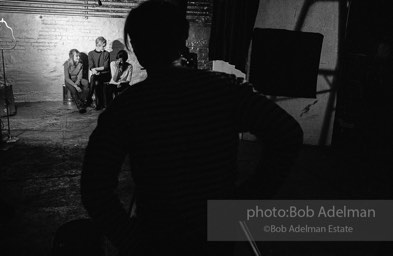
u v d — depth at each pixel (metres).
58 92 8.71
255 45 5.19
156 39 1.06
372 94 6.13
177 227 1.06
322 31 5.19
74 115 7.34
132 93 1.04
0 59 8.21
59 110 7.77
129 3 8.37
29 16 8.12
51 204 3.46
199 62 8.92
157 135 1.01
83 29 8.44
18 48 8.25
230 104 1.08
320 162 4.83
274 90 5.33
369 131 5.98
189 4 8.36
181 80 1.06
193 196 1.05
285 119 1.06
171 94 1.03
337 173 4.42
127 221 1.09
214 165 1.06
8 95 7.10
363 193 3.80
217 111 1.06
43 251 2.68
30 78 8.48
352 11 5.78
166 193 1.04
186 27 1.14
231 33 4.45
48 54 8.43
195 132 1.03
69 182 4.00
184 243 1.07
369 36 6.26
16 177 4.10
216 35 4.68
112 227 1.06
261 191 1.13
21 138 5.64
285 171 1.10
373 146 5.53
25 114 7.32
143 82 1.06
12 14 8.02
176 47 1.10
